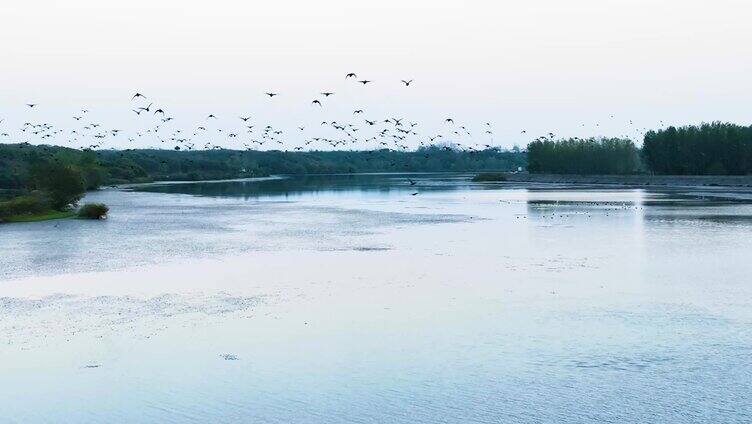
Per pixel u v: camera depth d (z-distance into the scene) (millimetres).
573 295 39281
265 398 24719
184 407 23969
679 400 24188
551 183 181250
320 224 78375
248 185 179375
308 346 30234
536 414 23281
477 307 36719
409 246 58906
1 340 31078
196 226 76438
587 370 27141
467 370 27250
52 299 38656
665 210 90500
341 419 23000
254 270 47344
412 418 23062
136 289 41219
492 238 64000
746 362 27812
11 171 146750
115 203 114000
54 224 78562
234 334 31984
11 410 23828
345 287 41656
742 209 90312
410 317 34781
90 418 23188
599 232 67625
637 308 36375
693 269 46812
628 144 192250
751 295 39094
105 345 30375
